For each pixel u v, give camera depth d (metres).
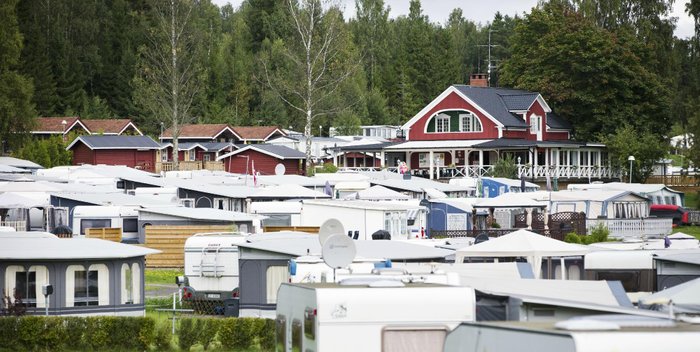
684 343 21.59
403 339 31.61
